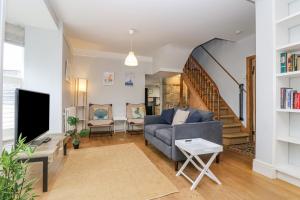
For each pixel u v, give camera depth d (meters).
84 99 5.18
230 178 2.28
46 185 1.94
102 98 5.42
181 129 2.61
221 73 5.21
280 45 2.27
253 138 4.21
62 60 3.34
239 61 4.56
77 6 2.80
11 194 0.86
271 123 2.31
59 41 3.28
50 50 3.23
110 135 4.98
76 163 2.79
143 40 4.37
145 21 3.34
